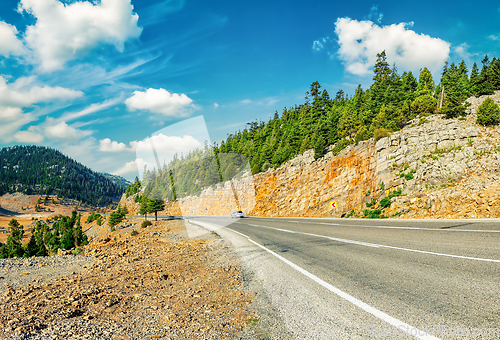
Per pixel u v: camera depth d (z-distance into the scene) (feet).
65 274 20.29
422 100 129.08
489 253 17.61
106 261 25.46
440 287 11.98
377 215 78.54
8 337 8.94
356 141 118.83
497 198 58.59
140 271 21.15
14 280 18.39
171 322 10.87
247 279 17.56
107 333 9.64
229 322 10.75
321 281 14.80
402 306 10.25
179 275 19.89
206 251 30.40
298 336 8.89
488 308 9.37
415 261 17.29
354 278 14.79
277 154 172.24
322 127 152.15
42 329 9.80
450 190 69.15
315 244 28.58
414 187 79.10
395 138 94.53
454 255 17.87
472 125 87.40
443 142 85.66
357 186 96.94
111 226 164.45
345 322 9.43
